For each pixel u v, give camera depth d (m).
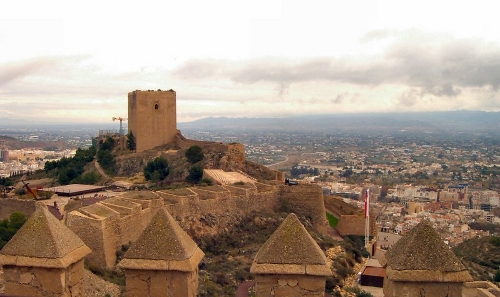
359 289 36.69
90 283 24.91
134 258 12.28
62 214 41.16
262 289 11.93
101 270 32.06
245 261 40.00
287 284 11.88
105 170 78.25
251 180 60.66
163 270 12.12
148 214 41.16
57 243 12.21
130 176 73.88
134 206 39.22
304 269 11.80
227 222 47.84
